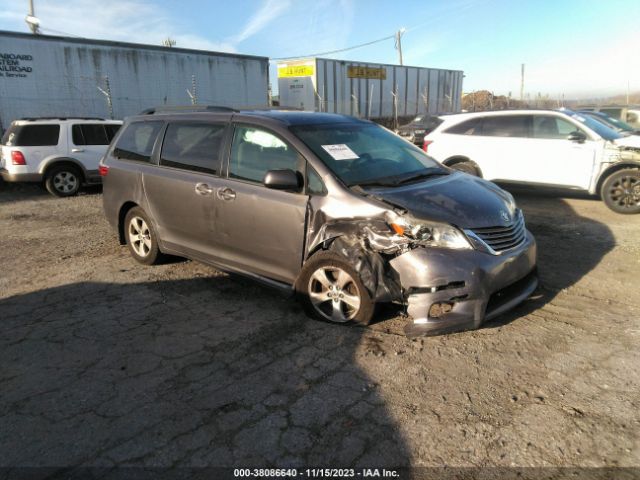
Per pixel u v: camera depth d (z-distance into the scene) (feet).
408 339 11.67
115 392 9.80
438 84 124.77
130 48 62.03
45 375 10.48
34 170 33.53
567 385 9.74
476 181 14.07
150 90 64.90
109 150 18.69
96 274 16.89
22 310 13.96
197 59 68.90
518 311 13.20
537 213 25.59
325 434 8.48
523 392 9.54
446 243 10.91
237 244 13.96
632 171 24.57
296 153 12.87
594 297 14.06
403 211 11.17
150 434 8.53
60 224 25.53
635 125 50.78
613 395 9.38
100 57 59.82
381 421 8.79
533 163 27.71
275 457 7.94
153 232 16.84
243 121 14.24
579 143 26.18
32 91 55.72
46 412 9.18
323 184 12.27
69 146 34.37
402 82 112.37
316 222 12.14
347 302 12.03
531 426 8.55
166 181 15.70
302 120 14.07
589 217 24.45
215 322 12.89
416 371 10.36
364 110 104.12
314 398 9.50
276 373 10.39
